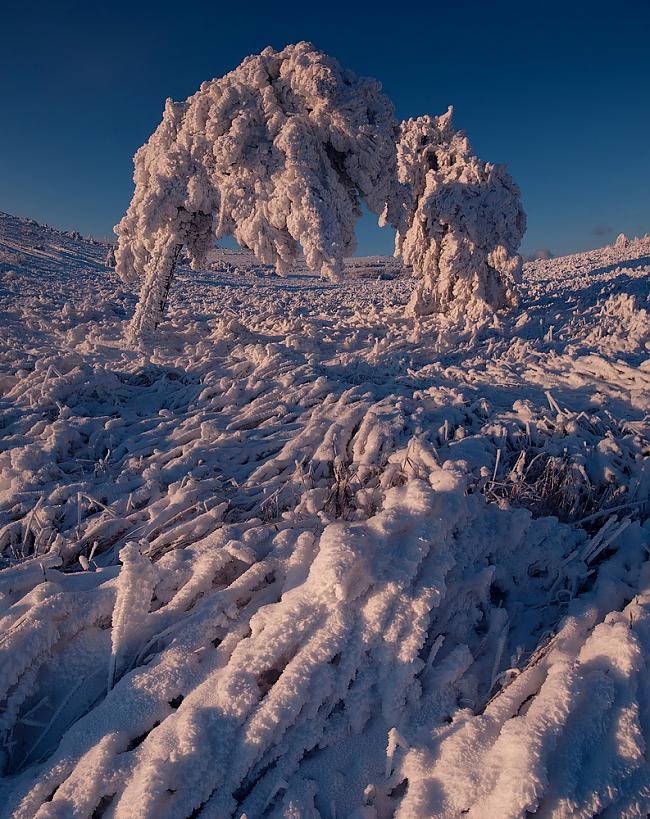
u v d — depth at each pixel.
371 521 2.69
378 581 2.37
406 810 1.75
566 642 2.38
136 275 11.86
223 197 10.15
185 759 1.81
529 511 3.33
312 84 9.74
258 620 2.32
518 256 12.43
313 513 3.33
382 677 2.17
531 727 1.87
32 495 3.86
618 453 4.10
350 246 10.98
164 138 10.77
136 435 5.12
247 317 14.32
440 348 9.27
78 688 2.26
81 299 17.05
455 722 2.07
